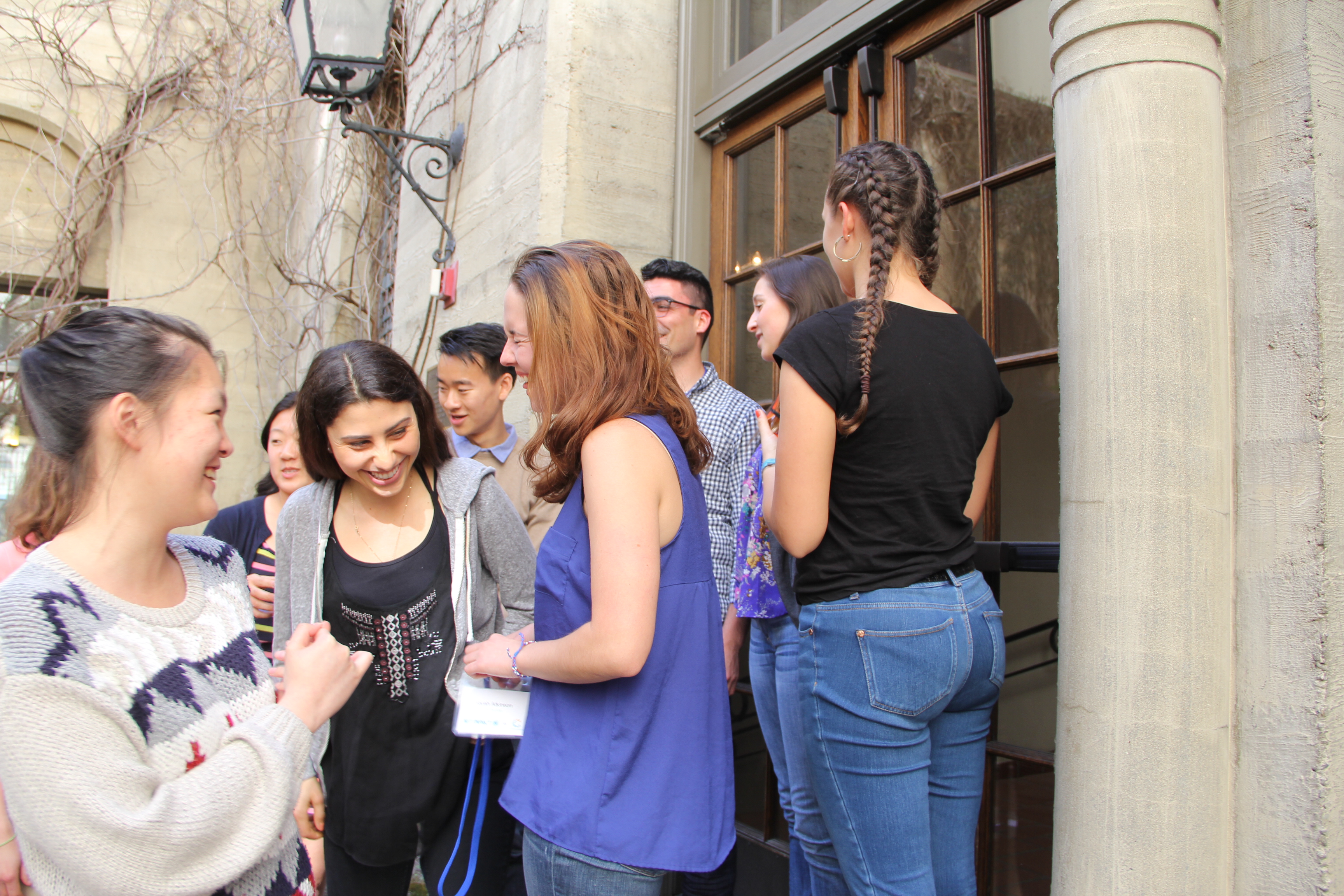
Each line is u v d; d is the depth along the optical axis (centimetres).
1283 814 130
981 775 151
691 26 344
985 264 229
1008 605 215
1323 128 135
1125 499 139
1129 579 138
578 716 129
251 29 681
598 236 334
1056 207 211
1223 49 147
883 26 258
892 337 141
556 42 334
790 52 292
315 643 111
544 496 137
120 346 98
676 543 131
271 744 97
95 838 83
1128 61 145
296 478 264
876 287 142
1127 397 140
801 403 139
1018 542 201
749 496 202
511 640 154
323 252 611
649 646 119
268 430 269
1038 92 219
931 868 138
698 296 249
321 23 367
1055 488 207
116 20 681
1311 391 131
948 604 137
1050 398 210
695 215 339
